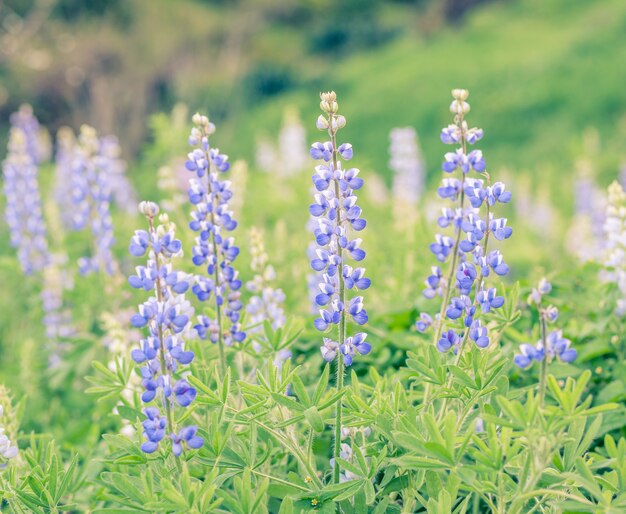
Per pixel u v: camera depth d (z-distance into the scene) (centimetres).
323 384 119
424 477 121
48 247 231
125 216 235
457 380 119
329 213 121
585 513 122
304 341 149
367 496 118
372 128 772
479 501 130
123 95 757
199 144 129
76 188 175
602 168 479
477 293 120
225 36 924
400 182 286
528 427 113
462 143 124
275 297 141
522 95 719
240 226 204
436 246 126
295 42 1081
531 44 901
